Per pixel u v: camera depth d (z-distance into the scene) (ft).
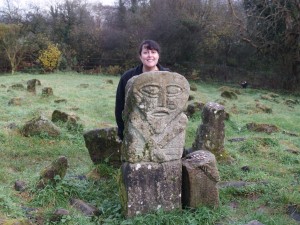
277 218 15.33
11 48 86.53
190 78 87.10
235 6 92.17
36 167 21.47
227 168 22.26
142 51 15.05
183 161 15.56
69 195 16.53
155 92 13.91
